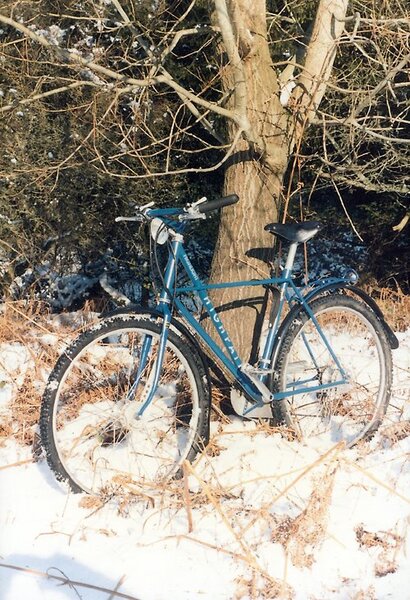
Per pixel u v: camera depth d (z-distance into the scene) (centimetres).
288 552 294
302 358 395
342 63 590
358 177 586
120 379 408
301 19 648
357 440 390
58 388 332
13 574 282
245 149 404
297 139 411
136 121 596
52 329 547
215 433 387
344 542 304
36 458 371
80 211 738
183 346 358
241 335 405
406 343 545
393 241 791
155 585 278
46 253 775
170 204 730
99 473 354
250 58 390
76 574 283
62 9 630
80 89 652
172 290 356
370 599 273
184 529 312
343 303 392
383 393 398
